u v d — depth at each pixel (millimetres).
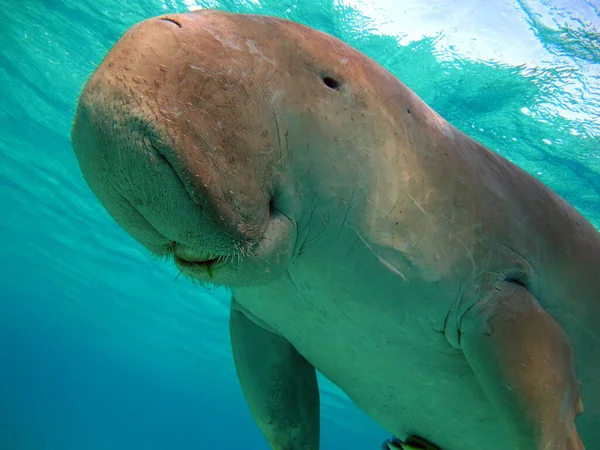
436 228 1787
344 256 1678
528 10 6508
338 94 1607
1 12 10898
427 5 6812
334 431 40500
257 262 1374
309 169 1516
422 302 1786
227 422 70875
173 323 29719
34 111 14156
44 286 35906
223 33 1391
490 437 2053
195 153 1185
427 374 1945
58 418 95375
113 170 1204
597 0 6070
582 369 2111
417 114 1929
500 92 7645
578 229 2232
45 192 18906
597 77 6973
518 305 1787
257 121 1334
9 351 83688
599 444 2238
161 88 1198
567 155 8273
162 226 1235
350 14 7277
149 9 9078
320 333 1951
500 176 2109
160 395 72500
